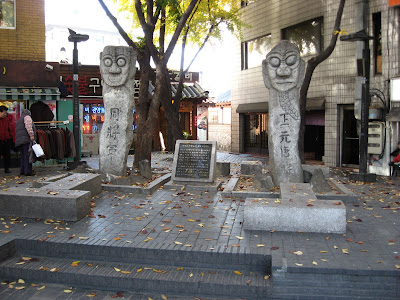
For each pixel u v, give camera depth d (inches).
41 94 565.9
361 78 433.7
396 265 196.7
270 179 364.2
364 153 436.8
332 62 598.2
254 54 801.6
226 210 306.7
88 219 280.7
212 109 993.5
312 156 695.1
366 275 194.7
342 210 246.7
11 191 289.4
